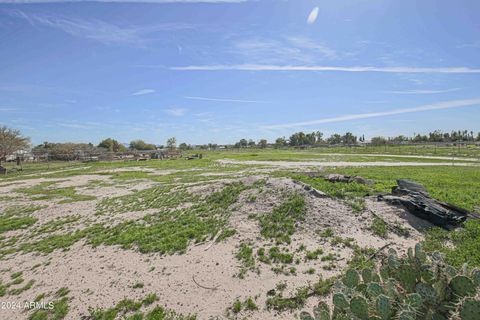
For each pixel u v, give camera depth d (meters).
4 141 39.78
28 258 8.89
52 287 6.89
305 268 6.42
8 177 29.94
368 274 3.50
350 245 7.21
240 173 23.58
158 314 5.36
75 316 5.63
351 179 14.31
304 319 3.26
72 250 9.16
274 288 5.79
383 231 7.80
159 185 20.05
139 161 47.72
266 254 7.24
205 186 15.05
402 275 3.01
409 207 8.89
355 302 2.71
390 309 2.54
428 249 6.75
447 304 2.45
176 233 9.35
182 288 6.19
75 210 14.49
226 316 5.14
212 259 7.34
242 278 6.30
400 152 49.34
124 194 17.77
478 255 6.23
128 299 5.98
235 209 10.77
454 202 10.15
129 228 10.66
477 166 23.73
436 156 38.44
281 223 8.93
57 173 31.95
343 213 9.04
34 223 12.70
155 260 7.71
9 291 6.92
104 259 8.16
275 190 11.54
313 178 15.43
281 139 107.88
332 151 60.75
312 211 9.32
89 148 66.88
